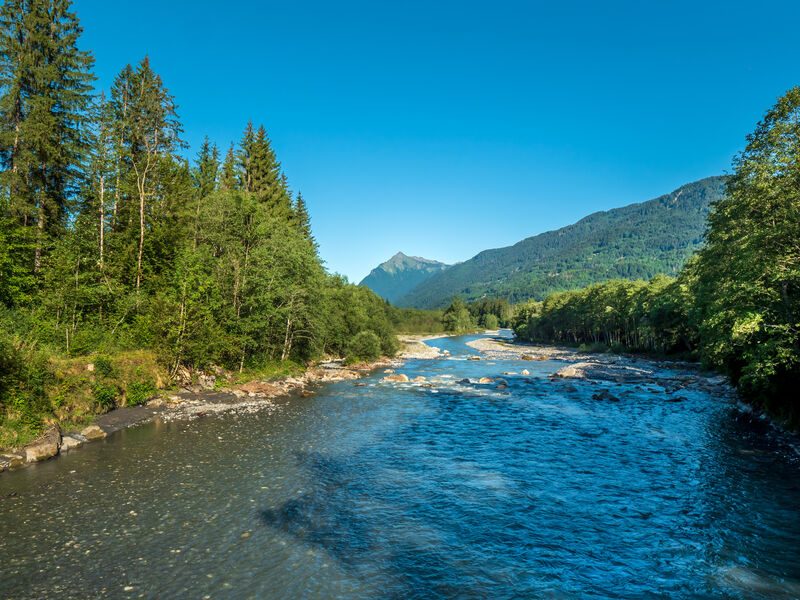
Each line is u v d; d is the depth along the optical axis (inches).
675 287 2876.5
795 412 1009.5
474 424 1146.0
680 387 1787.6
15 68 1359.5
